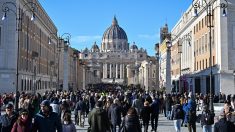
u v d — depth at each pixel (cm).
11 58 5762
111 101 2377
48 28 9544
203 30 6688
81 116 2991
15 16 5741
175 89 9581
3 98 3906
